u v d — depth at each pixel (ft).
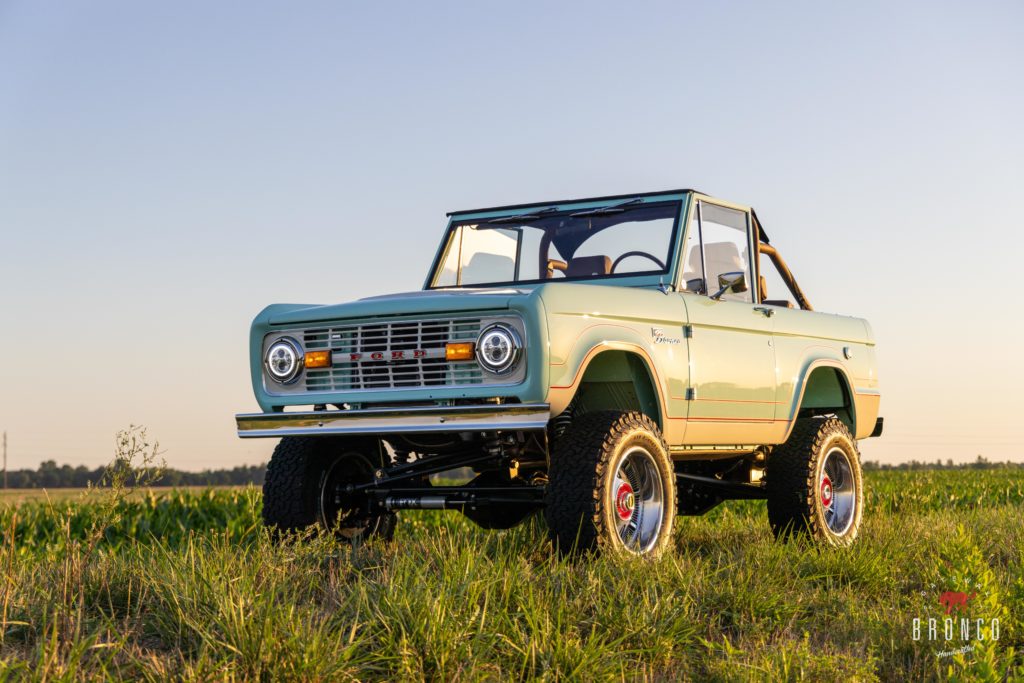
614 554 17.80
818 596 17.48
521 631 13.64
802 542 23.65
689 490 26.68
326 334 19.79
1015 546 22.47
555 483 18.42
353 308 19.35
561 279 23.26
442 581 14.84
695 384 21.54
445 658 12.39
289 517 20.84
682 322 21.45
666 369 20.68
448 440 21.36
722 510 36.32
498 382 18.28
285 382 19.97
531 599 14.23
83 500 16.34
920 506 39.81
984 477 68.18
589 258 23.15
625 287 21.11
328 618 13.25
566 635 13.33
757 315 24.14
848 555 20.15
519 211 24.57
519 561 16.76
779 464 25.04
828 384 27.73
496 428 17.80
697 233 23.08
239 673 11.64
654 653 13.65
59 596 14.78
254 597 13.74
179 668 11.94
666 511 20.04
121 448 16.37
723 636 14.34
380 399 18.98
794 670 12.73
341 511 21.56
